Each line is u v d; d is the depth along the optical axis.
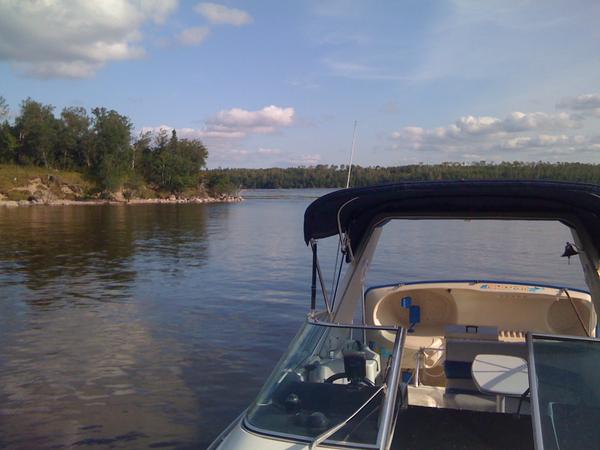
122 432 6.84
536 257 21.34
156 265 21.22
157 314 12.89
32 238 32.22
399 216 4.83
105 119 103.25
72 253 25.08
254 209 73.31
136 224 44.38
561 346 3.31
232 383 8.41
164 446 6.51
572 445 2.93
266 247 27.78
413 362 5.59
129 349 10.12
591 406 3.06
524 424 3.42
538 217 4.54
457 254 22.66
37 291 15.82
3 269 20.14
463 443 3.24
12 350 10.07
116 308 13.56
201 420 7.17
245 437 3.07
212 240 31.52
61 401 7.74
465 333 5.72
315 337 3.70
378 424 3.07
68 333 11.22
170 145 116.50
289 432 3.06
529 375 3.21
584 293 6.25
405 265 19.80
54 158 103.38
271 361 9.41
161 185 110.50
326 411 3.16
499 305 6.43
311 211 4.24
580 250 4.46
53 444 6.53
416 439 3.28
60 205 83.75
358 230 4.95
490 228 36.81
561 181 3.70
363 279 5.08
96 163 103.81
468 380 4.55
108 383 8.42
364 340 3.64
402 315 6.65
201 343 10.46
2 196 84.94
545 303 6.35
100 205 86.56
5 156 99.12
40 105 101.31
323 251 26.02
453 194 4.18
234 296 15.08
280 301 14.39
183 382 8.45
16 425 7.01
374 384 3.47
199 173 119.25
